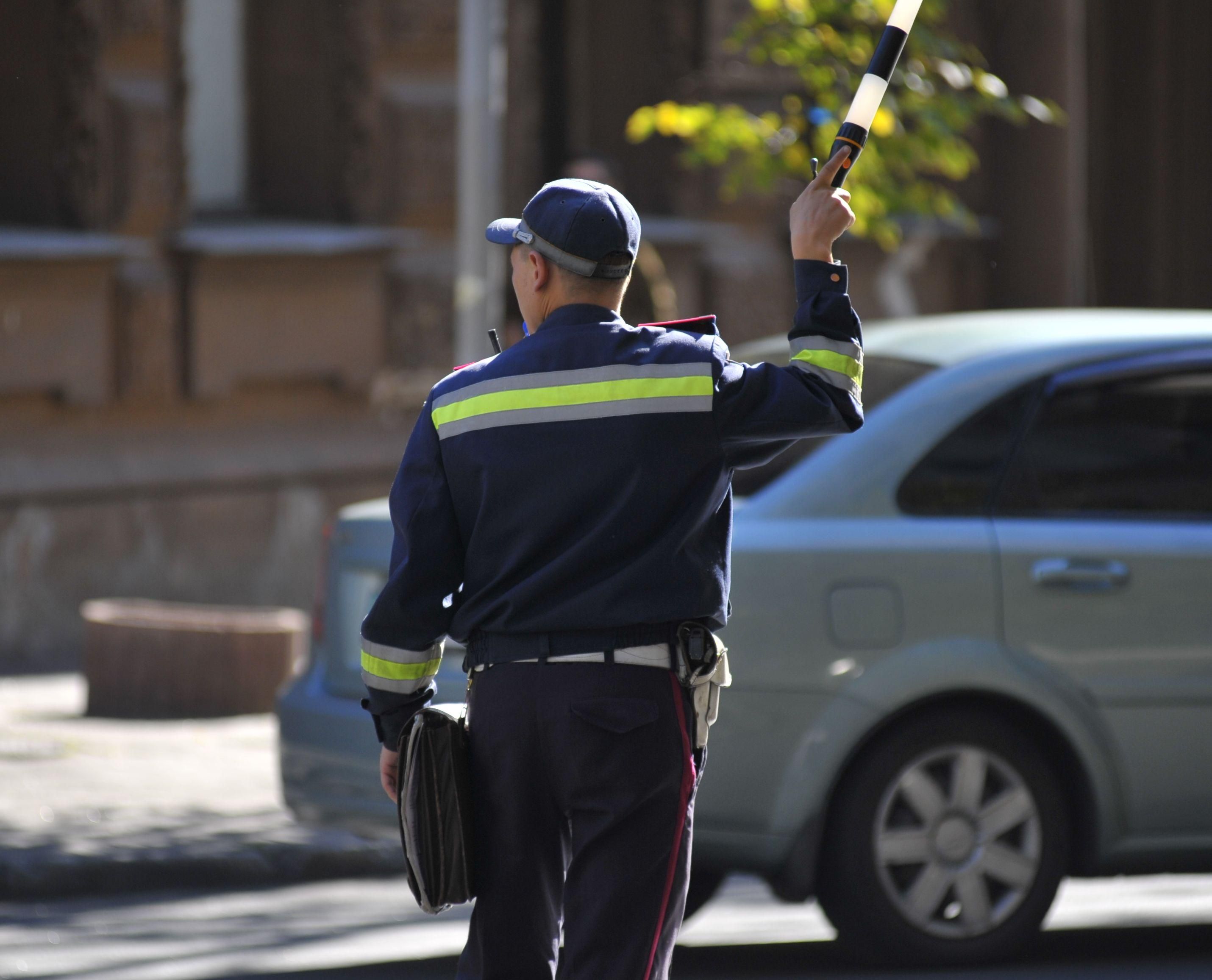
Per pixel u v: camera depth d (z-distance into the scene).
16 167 46.09
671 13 55.53
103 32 45.69
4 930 24.03
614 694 13.20
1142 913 25.22
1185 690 21.83
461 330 39.19
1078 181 64.50
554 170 56.34
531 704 13.30
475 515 13.52
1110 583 21.64
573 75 56.16
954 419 21.88
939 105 36.72
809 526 21.03
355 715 22.77
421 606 13.52
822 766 20.62
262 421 49.22
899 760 20.95
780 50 36.59
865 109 13.82
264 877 27.31
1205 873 22.28
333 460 50.09
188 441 47.75
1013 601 21.31
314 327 49.53
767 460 13.85
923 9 36.56
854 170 36.25
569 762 13.22
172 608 46.81
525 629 13.34
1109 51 70.06
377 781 22.41
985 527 21.50
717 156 37.91
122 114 46.19
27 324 44.59
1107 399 22.52
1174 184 70.50
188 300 47.41
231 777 32.00
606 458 13.27
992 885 21.50
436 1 51.78
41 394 45.28
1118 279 70.50
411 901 26.59
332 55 50.78
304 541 49.69
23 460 44.84
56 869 26.02
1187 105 70.19
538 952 13.63
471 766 13.61
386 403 51.28
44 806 29.30
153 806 29.64
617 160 56.47
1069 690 21.44
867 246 61.03
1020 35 63.62
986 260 64.50
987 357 22.44
